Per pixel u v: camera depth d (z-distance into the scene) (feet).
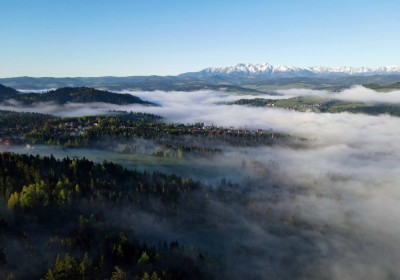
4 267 576.61
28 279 569.64
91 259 604.90
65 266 566.77
